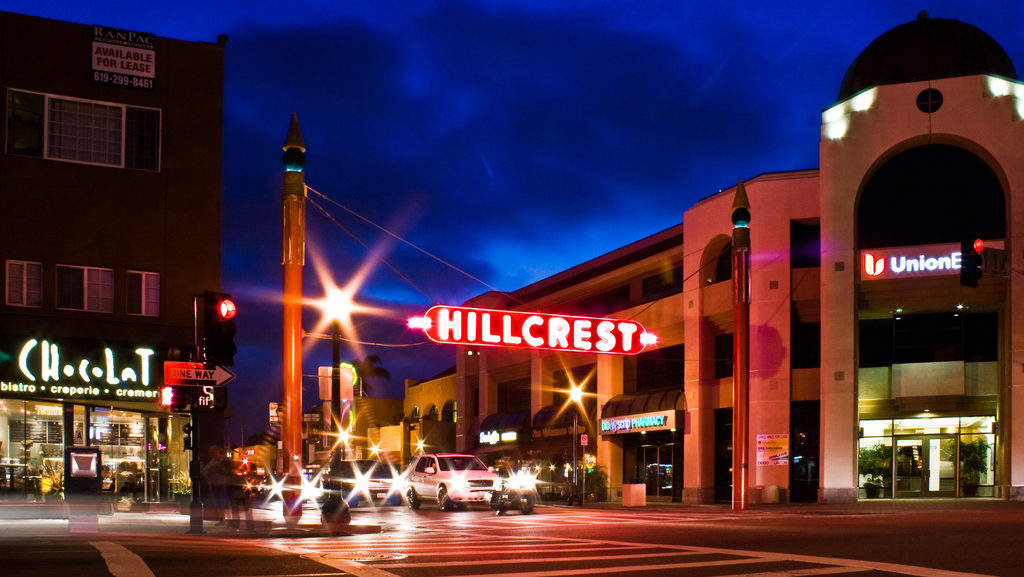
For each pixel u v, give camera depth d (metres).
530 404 54.66
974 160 35.16
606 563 12.16
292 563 12.20
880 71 36.88
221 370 19.42
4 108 27.86
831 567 11.27
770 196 37.69
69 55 28.75
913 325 36.56
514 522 24.08
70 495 19.02
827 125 36.53
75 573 10.67
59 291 28.06
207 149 30.31
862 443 37.28
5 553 13.15
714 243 40.28
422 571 11.29
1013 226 33.59
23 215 27.84
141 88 29.59
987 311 35.56
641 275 46.31
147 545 15.15
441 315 32.88
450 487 32.44
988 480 35.12
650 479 44.91
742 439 32.03
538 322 34.38
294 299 22.97
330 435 38.34
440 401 68.12
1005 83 34.69
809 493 36.50
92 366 28.08
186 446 19.42
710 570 11.16
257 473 42.34
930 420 36.28
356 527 20.17
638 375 46.59
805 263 37.69
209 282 29.88
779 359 36.84
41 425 27.64
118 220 28.98
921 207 35.44
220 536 18.20
